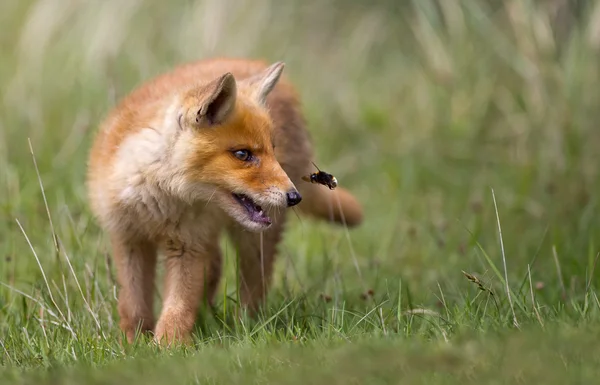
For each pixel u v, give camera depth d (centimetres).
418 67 1820
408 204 1526
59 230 1248
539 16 1655
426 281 1210
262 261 1094
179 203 966
